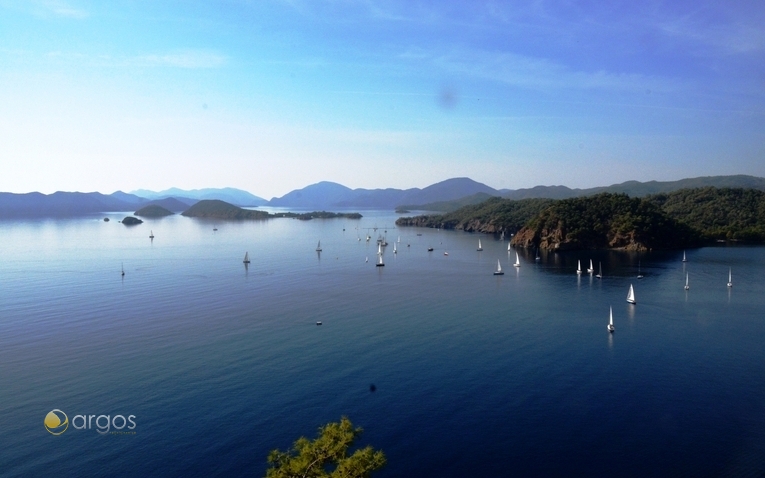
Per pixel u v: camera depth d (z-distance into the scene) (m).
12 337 96.94
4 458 55.75
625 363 82.62
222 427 61.75
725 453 55.59
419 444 58.00
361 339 96.12
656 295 139.00
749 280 159.25
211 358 84.81
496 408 66.38
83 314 116.19
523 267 198.50
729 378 75.88
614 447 57.03
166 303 129.00
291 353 87.50
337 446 33.03
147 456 55.94
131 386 73.25
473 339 96.38
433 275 180.00
